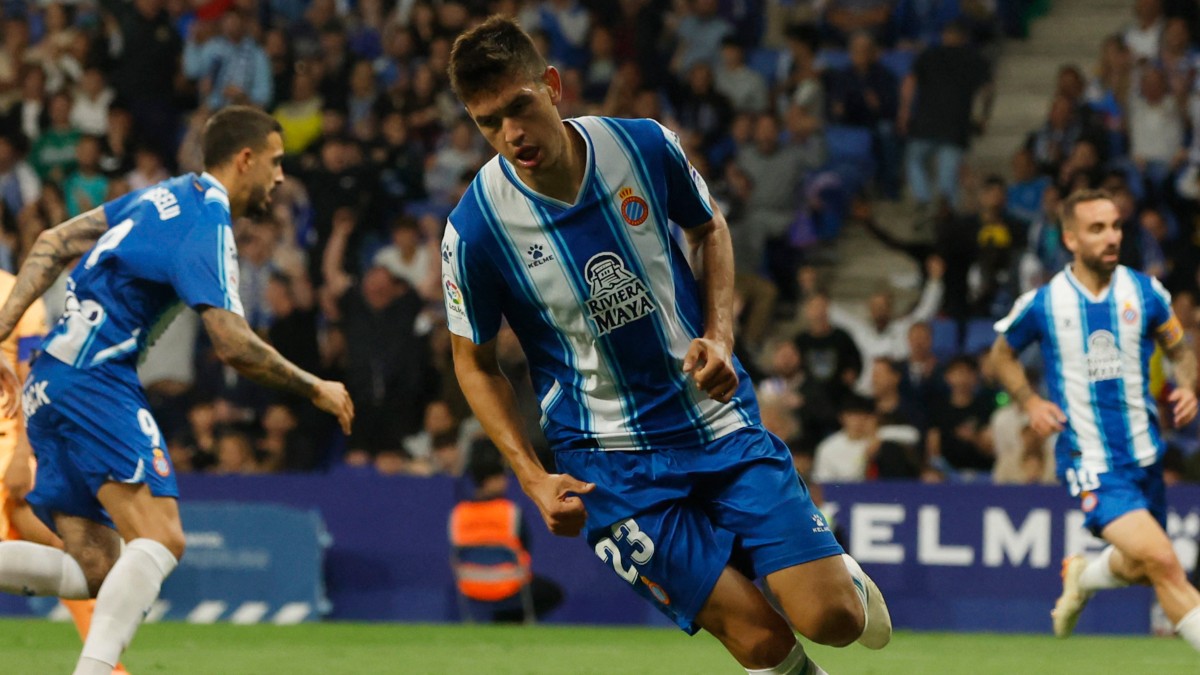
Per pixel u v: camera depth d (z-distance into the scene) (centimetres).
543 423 1493
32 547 1820
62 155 5197
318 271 4772
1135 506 2231
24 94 5425
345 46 5316
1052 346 2320
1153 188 4653
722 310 1446
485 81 1310
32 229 4941
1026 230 4622
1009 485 3444
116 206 1808
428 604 3591
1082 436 2298
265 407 4288
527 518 3588
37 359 1777
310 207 4862
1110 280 2311
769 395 3681
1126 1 5788
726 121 5109
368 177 4859
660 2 5466
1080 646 3064
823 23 5569
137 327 1748
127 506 1738
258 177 1827
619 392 1441
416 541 3606
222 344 1708
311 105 5203
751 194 4903
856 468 3819
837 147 5103
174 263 1719
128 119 5181
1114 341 2284
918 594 3469
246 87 5262
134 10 5447
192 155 5138
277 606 3541
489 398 1446
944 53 4969
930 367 4050
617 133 1412
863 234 5250
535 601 3541
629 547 1440
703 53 5366
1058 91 4844
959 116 4953
